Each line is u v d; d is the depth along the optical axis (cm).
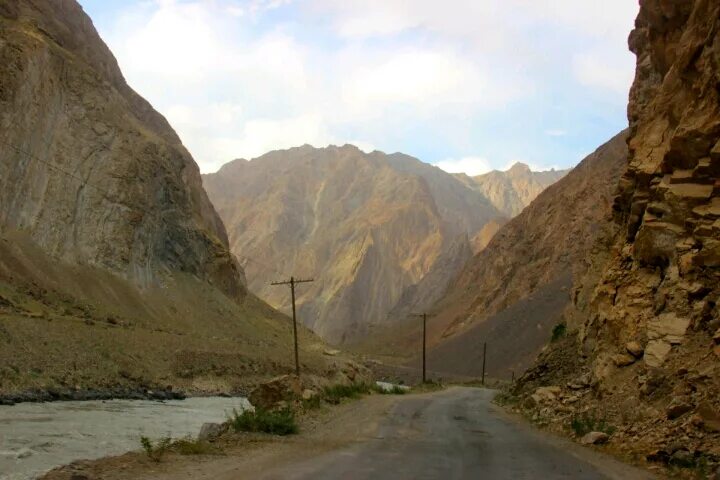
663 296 1877
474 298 13288
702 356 1533
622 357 1934
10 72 5988
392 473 1065
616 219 2823
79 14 9925
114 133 7506
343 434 1706
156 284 7500
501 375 8481
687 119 1992
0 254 5212
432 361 10700
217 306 8494
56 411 2634
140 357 4500
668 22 2434
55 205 6344
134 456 1235
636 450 1321
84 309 5456
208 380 4847
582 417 1816
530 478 1063
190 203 9494
